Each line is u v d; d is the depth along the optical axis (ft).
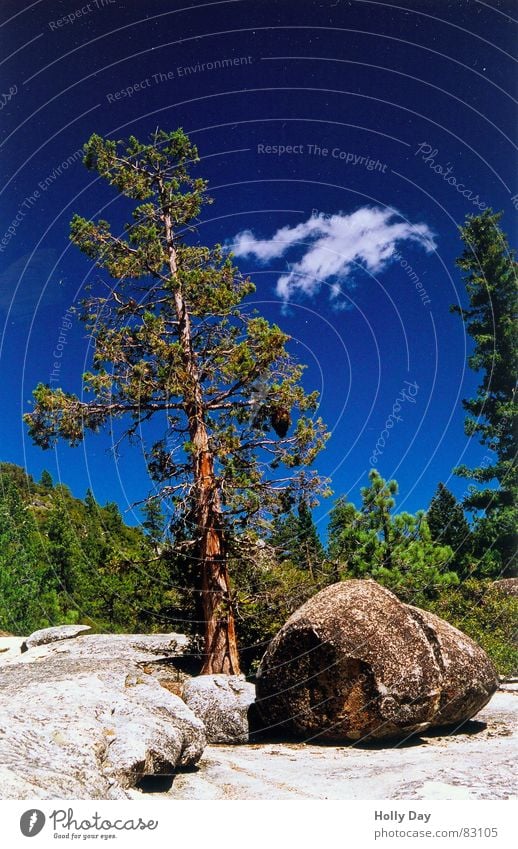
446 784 24.43
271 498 57.98
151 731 26.32
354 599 36.63
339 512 59.82
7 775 19.21
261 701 36.55
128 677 38.14
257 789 25.18
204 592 54.80
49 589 88.48
